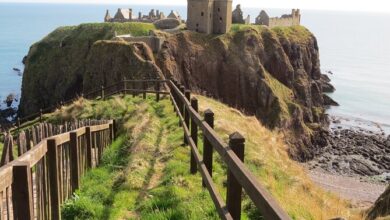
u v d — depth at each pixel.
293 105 84.88
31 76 84.94
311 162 64.88
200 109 19.97
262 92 84.00
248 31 91.19
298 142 75.62
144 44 73.81
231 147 5.57
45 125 9.98
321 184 51.19
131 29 86.69
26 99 83.00
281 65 92.44
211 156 8.34
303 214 8.57
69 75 79.56
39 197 7.01
